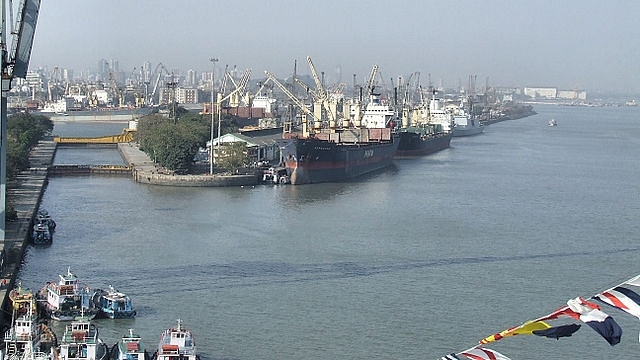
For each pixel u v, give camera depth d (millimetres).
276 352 63312
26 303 69000
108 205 130500
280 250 98125
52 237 103562
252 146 186375
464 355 26281
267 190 152875
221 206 131250
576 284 84250
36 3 78438
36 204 123125
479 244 103562
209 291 79250
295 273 86875
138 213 122938
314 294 78625
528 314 73250
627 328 67312
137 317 71125
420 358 62312
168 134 171375
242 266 89750
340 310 73625
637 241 107625
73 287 71625
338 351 63594
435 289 81188
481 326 69750
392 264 91688
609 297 23703
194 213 123688
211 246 99875
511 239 107250
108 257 93188
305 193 149375
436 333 67812
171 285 81312
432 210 130375
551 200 144750
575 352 63188
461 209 132000
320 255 95688
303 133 189250
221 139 186875
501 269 90188
